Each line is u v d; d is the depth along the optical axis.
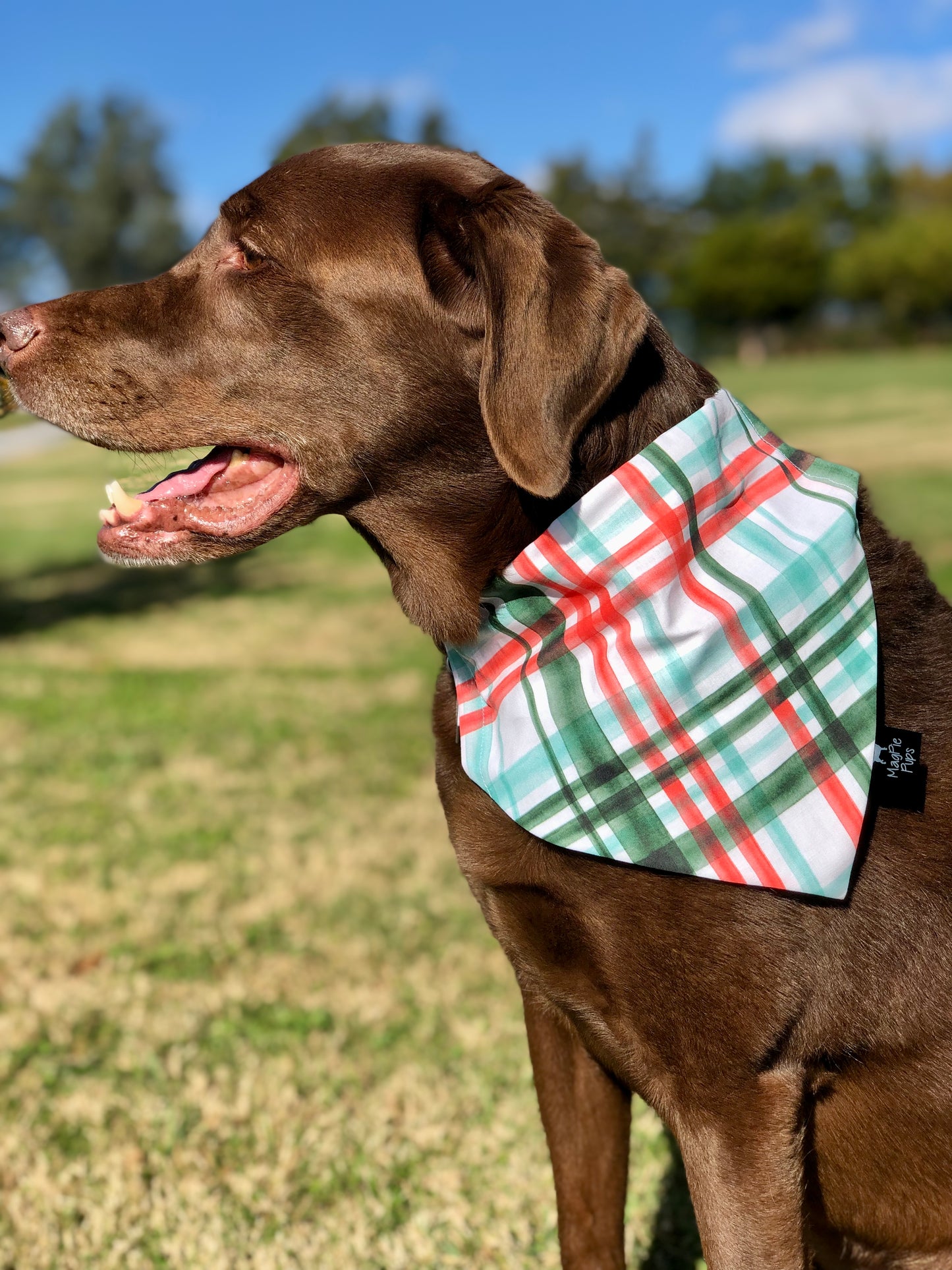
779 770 0.54
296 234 0.63
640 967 0.55
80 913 1.14
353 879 1.22
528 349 0.55
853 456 4.82
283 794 1.49
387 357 0.62
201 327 0.65
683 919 0.54
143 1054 0.91
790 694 0.55
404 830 1.36
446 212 0.60
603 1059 0.59
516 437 0.55
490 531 0.61
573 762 0.56
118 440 0.66
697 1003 0.54
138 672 2.19
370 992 1.00
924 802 0.55
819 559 0.56
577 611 0.58
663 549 0.56
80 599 3.04
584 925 0.56
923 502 3.49
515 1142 0.82
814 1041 0.54
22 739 1.76
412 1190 0.79
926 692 0.57
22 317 0.67
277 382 0.64
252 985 1.01
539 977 0.59
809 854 0.53
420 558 0.63
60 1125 0.84
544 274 0.56
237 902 1.17
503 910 0.58
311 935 1.10
